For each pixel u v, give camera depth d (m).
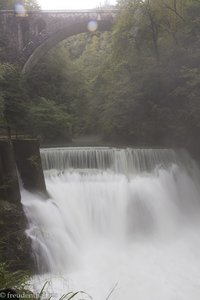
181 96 25.77
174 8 27.92
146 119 28.47
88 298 12.12
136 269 14.72
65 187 18.61
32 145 16.73
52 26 39.50
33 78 39.25
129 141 30.66
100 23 40.28
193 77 24.42
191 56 25.44
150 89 28.02
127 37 33.06
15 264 13.19
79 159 21.23
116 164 21.36
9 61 37.72
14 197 14.84
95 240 17.31
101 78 40.53
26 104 32.03
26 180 16.64
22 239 13.87
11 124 29.33
